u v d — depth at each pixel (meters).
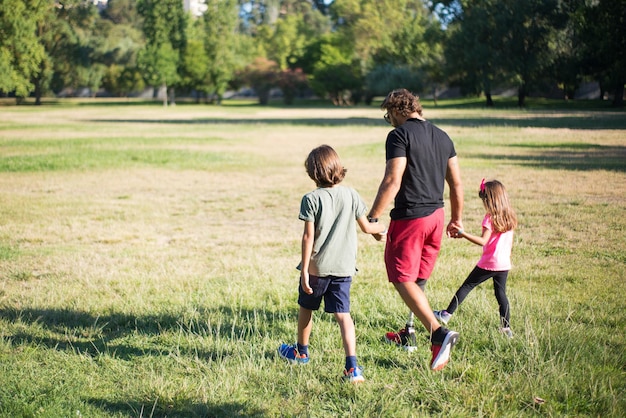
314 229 3.98
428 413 3.50
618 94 53.56
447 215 10.16
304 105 81.38
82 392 3.78
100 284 6.45
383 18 84.31
